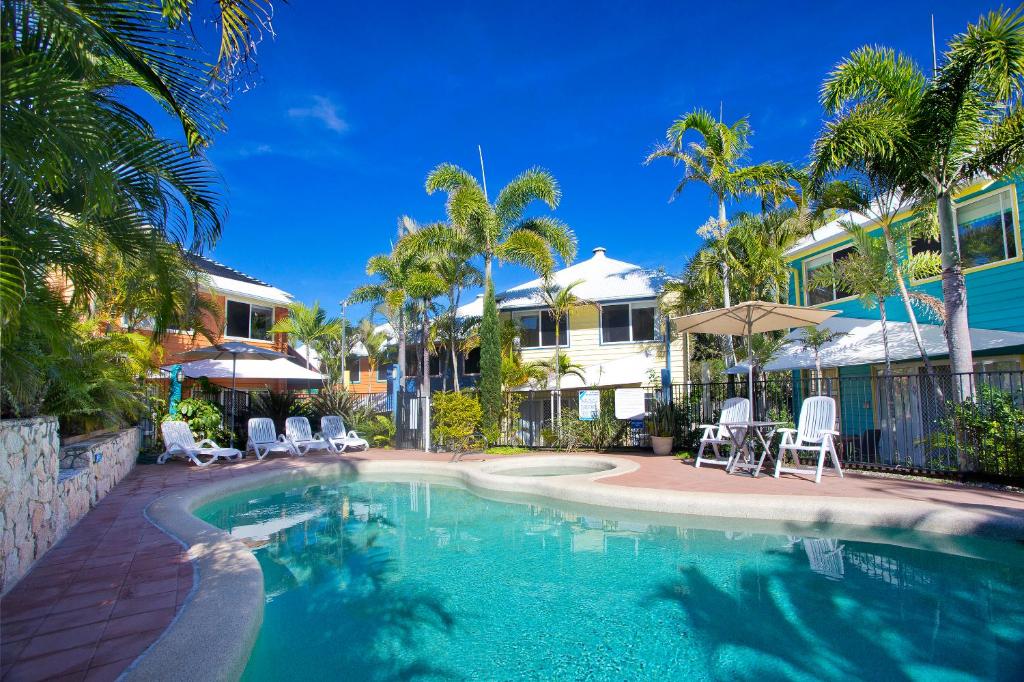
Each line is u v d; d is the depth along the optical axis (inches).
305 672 141.1
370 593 199.8
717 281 638.5
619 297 806.5
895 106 396.5
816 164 431.5
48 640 136.3
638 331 821.2
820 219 530.9
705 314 404.5
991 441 330.3
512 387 705.0
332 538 278.5
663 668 140.6
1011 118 377.1
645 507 297.1
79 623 146.9
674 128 593.6
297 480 454.6
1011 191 462.3
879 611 169.5
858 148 398.3
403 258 744.3
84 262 189.0
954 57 366.9
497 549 252.7
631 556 233.6
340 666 144.7
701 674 136.6
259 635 161.9
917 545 236.7
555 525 295.0
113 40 140.6
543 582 207.2
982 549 222.1
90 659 125.8
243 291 889.5
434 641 159.9
